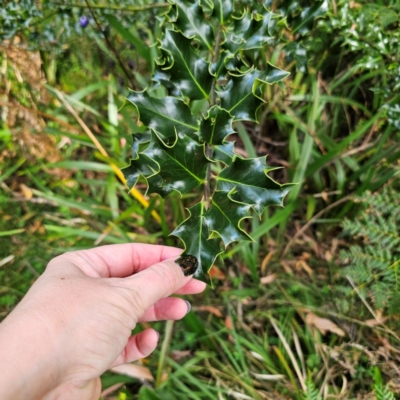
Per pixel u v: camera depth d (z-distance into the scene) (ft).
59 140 1.82
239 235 0.67
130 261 1.13
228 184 0.71
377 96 1.56
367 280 1.35
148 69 1.77
